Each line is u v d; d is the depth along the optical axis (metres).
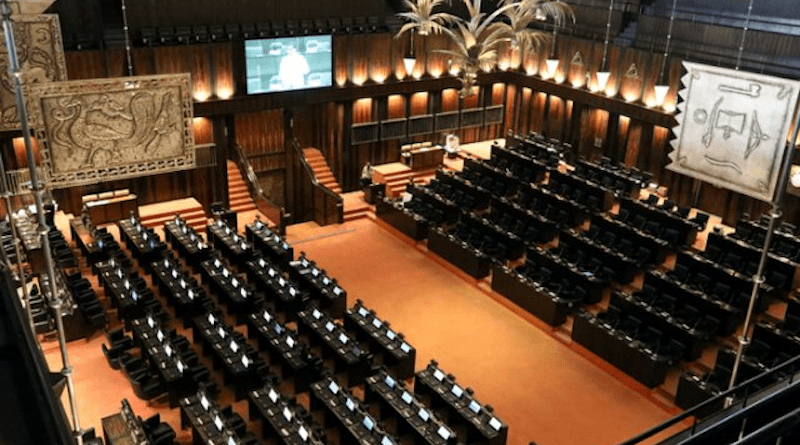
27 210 21.27
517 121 31.67
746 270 18.80
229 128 25.25
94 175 12.18
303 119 27.09
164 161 12.74
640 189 24.67
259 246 21.88
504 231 21.69
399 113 28.78
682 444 3.18
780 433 2.59
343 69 26.52
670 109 24.98
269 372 15.55
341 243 23.50
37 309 16.61
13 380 3.09
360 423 13.46
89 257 19.81
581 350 17.42
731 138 10.03
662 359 15.67
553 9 25.91
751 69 22.69
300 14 26.52
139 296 17.36
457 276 21.31
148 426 13.03
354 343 15.91
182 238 21.36
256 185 25.14
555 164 26.70
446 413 14.49
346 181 28.48
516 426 14.74
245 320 17.95
